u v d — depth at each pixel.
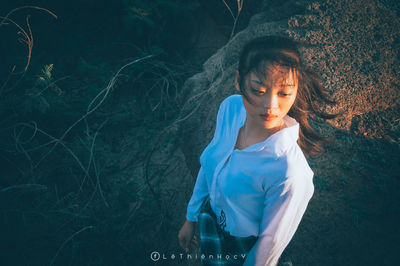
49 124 3.06
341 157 2.15
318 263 1.85
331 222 1.96
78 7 4.05
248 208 1.11
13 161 2.84
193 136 2.57
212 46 4.02
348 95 2.13
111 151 3.06
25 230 2.30
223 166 1.11
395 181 2.08
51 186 2.69
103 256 2.25
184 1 3.99
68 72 3.60
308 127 1.06
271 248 1.03
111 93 3.36
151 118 3.35
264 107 0.84
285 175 0.92
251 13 3.62
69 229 2.37
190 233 1.65
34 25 3.92
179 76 3.65
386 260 1.82
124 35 3.95
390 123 2.23
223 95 2.46
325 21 2.29
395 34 2.26
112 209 2.54
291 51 0.80
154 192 2.70
